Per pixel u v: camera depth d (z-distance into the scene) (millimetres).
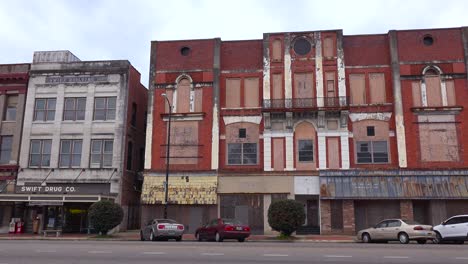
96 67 35875
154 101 34312
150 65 34906
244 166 32500
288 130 32219
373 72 32781
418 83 31984
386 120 31891
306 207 31203
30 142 35406
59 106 35656
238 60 34438
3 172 35094
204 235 25469
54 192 33688
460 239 21938
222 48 34844
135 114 37469
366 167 31328
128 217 35125
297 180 31484
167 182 30188
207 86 33938
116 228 32562
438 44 32438
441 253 14617
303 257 13664
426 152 30797
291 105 32406
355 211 30922
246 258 13453
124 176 34469
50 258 13695
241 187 31859
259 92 33656
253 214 31516
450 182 29688
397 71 32156
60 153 34969
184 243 20859
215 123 33125
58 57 37094
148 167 33219
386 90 32375
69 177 34250
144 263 12352
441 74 31875
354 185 30422
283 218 25828
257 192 31594
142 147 38781
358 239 24578
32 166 34938
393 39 32719
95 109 35344
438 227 22984
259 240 25516
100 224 28172
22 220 33938
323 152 31500
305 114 32312
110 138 34594
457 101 31344
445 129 31062
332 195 30094
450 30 32594
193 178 32406
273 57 33750
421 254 14320
